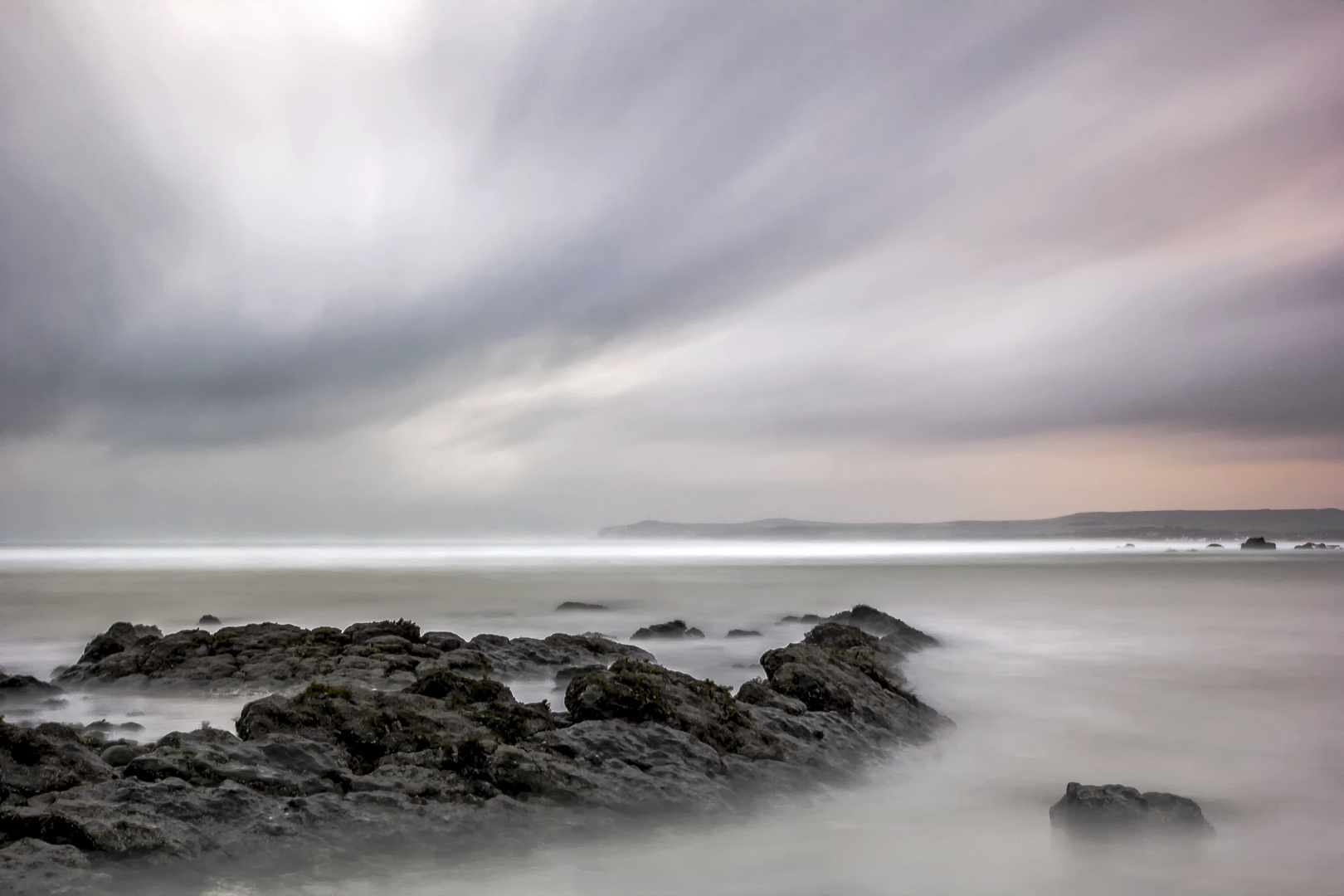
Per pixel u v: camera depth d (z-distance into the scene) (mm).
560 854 10398
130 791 9680
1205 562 119500
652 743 12945
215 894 8688
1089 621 42281
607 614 48250
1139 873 10836
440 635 26766
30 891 7852
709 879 10156
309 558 139125
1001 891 10109
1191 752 17297
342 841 9648
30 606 51125
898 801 13656
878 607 50219
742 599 58531
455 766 11383
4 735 10336
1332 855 11477
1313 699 22844
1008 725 19812
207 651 24969
